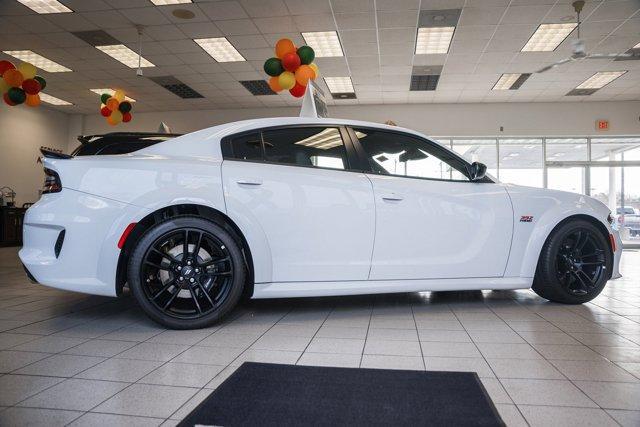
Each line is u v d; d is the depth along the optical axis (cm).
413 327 219
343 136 254
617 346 186
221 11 663
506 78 946
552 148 1158
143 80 987
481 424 112
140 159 220
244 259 224
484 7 640
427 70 900
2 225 1010
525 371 155
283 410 120
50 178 216
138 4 647
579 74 911
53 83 1009
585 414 120
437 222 248
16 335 204
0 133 1094
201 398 132
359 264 236
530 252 263
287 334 205
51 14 679
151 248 211
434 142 270
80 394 134
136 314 248
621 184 1141
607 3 627
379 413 118
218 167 226
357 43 767
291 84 573
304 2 633
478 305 274
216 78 966
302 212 230
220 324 225
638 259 709
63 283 208
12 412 121
